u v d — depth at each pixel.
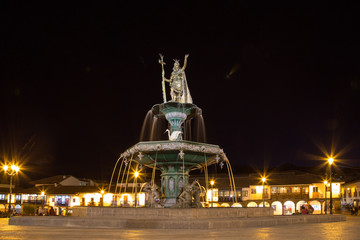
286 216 11.47
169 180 13.08
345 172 56.06
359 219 15.34
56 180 63.19
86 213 10.92
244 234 7.41
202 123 16.42
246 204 53.00
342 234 7.64
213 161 13.81
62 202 55.69
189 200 12.46
